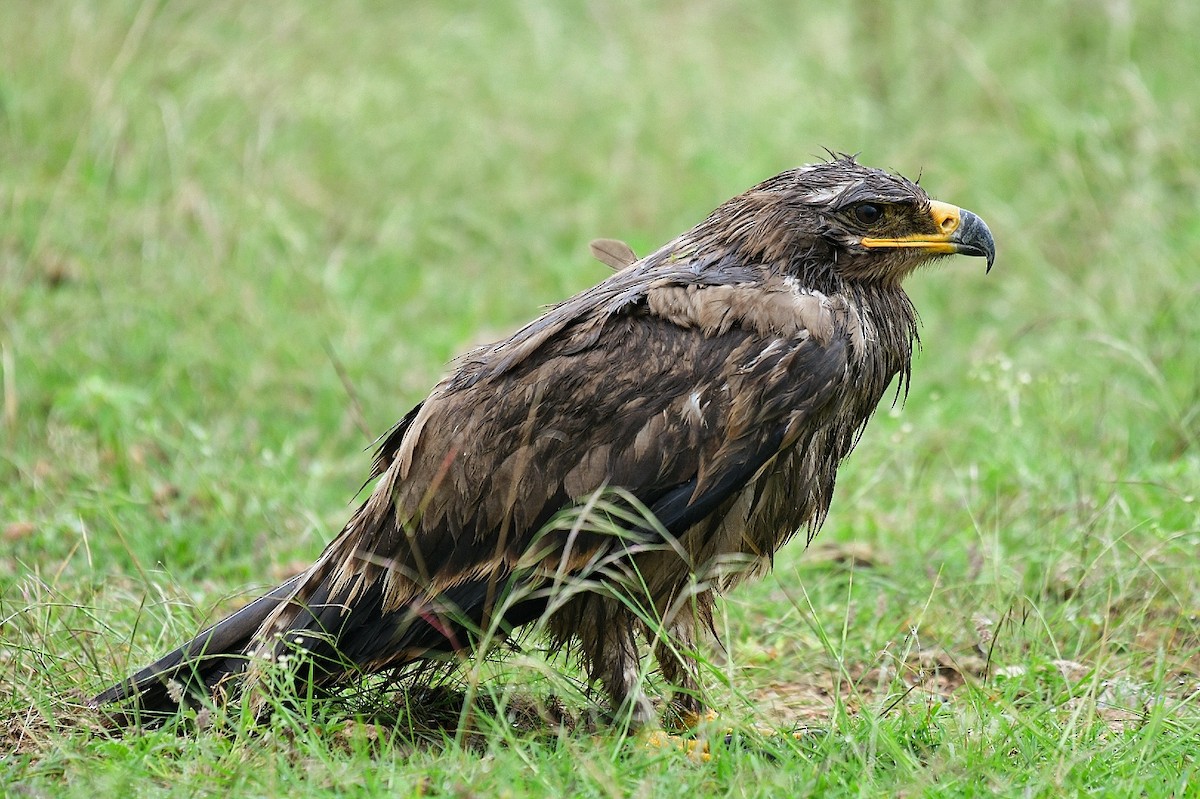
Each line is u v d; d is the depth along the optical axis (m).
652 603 8.31
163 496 12.02
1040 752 8.02
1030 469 11.99
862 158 17.69
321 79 18.31
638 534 8.34
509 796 7.15
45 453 12.70
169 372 13.88
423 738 8.42
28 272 15.09
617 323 8.47
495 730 7.75
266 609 8.67
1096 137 16.58
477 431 8.44
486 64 19.69
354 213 16.88
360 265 16.20
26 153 16.23
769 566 9.16
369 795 7.26
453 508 8.45
